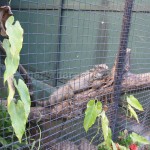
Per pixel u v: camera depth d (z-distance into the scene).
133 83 2.06
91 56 2.75
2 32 0.99
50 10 2.78
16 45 0.81
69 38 2.78
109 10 2.48
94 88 1.85
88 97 1.79
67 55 2.64
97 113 1.30
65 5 2.88
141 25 2.58
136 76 2.11
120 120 2.12
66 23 2.89
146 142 1.71
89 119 1.30
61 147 1.67
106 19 2.63
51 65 2.40
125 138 2.09
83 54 2.72
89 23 2.78
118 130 2.10
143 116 2.40
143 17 2.58
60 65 2.48
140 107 1.58
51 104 1.67
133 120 2.31
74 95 1.78
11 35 0.81
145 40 2.65
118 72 1.95
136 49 2.58
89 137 1.89
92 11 2.73
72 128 1.74
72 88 1.78
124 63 2.00
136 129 2.33
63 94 1.73
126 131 2.13
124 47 1.94
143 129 2.38
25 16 2.16
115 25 2.54
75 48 2.71
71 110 1.72
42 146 1.51
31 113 1.57
